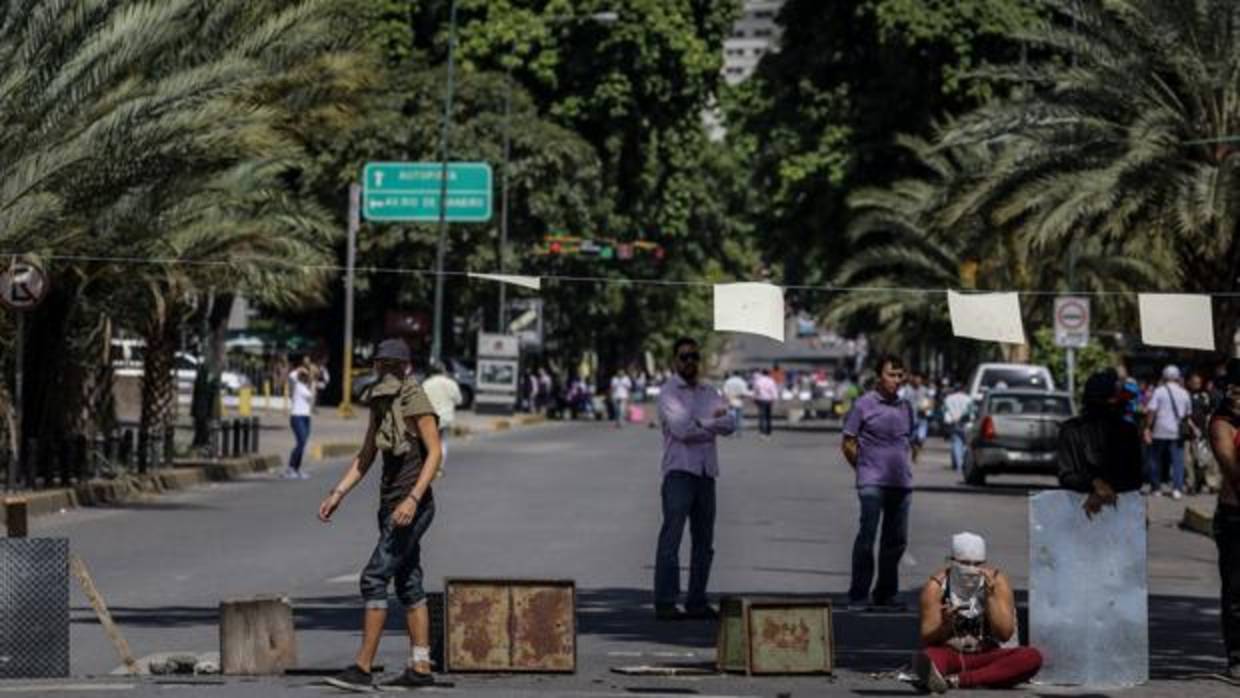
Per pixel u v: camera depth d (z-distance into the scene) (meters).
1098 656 17.12
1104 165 45.25
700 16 93.81
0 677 16.75
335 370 93.50
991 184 46.38
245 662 17.14
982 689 16.72
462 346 107.31
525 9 90.62
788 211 85.88
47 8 35.19
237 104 37.69
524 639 17.22
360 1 42.84
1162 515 40.44
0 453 40.12
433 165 76.62
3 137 35.25
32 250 36.09
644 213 94.50
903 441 23.27
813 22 83.38
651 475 49.12
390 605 23.16
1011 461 48.59
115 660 18.30
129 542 31.20
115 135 35.59
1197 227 40.94
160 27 35.84
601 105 90.31
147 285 44.78
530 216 87.12
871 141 82.31
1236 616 17.56
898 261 79.44
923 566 28.94
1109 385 17.39
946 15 79.31
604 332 110.19
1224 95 42.81
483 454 59.50
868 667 18.27
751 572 27.36
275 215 48.16
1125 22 43.28
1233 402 17.69
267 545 30.70
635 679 17.16
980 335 19.70
